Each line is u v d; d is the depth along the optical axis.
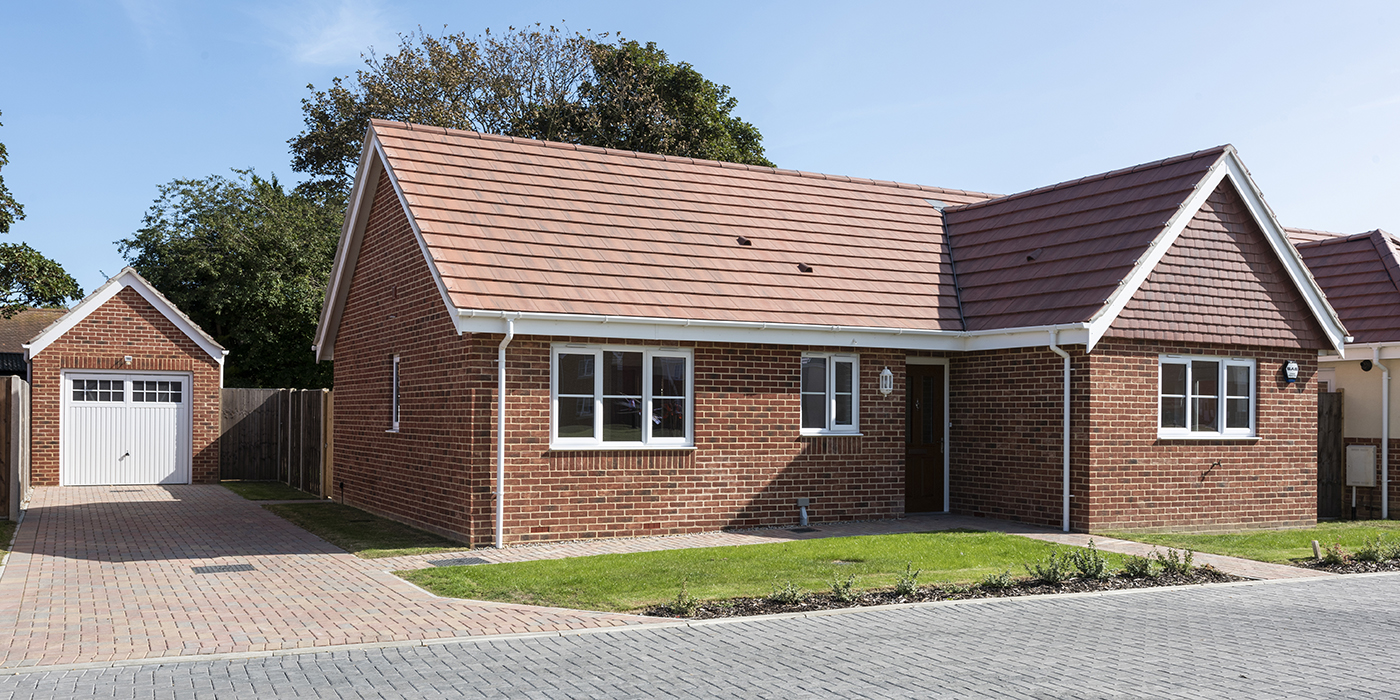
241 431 24.61
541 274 14.16
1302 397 16.92
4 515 15.99
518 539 13.64
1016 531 15.07
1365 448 18.89
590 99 40.84
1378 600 10.32
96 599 10.08
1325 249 21.28
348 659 7.88
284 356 34.25
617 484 14.26
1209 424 16.06
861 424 16.12
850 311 15.78
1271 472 16.52
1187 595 10.59
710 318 14.49
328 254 35.62
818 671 7.50
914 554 12.52
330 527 15.45
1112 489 15.01
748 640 8.51
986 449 16.61
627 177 17.30
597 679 7.30
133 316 23.33
